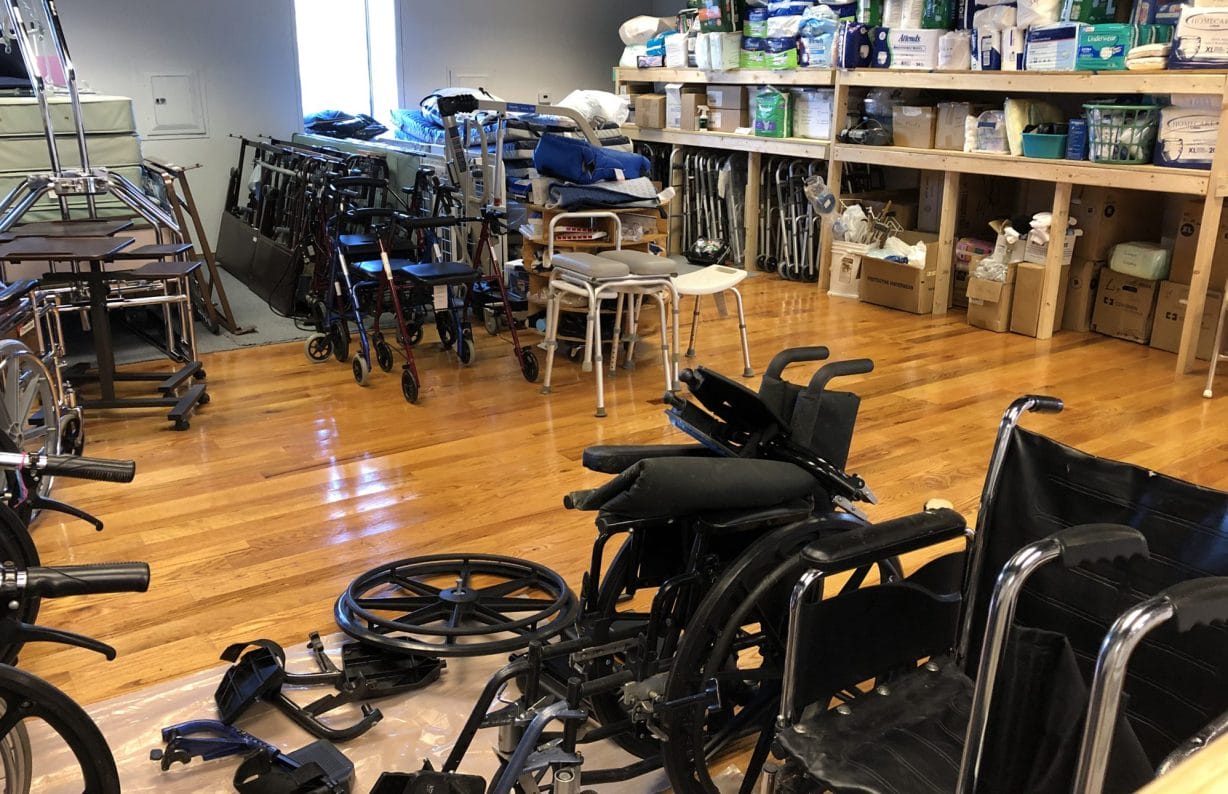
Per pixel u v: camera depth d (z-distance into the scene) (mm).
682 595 1802
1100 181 4758
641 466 1636
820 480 1879
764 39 6480
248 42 7355
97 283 3834
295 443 3697
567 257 4160
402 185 5797
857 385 4406
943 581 1772
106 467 1840
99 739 1514
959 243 5793
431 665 2271
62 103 5066
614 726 1773
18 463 1786
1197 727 1467
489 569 2730
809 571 1491
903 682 1671
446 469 3473
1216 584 1107
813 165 6496
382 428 3865
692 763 1712
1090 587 1637
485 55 8414
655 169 7711
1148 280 4996
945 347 5035
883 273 5840
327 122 7273
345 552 2875
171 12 7027
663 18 7801
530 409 4090
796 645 1517
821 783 1427
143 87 7051
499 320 5219
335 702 2125
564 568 2787
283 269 5609
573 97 5988
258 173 6543
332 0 7703
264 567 2785
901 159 5742
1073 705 1193
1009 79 5137
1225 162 4301
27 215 5055
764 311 5797
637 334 4941
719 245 6375
